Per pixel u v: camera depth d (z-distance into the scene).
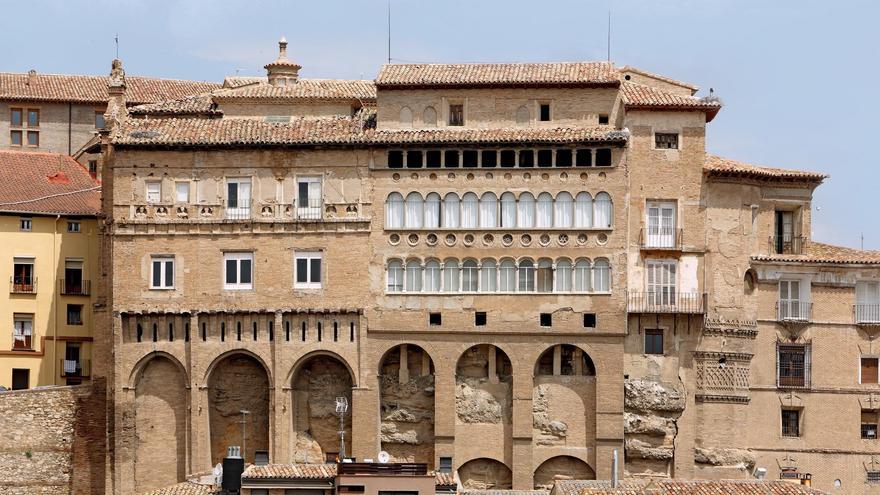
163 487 162.25
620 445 163.50
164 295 167.00
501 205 165.75
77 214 183.25
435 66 172.00
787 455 171.25
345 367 166.62
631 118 166.75
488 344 165.00
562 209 165.50
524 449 163.62
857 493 172.25
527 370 164.12
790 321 171.50
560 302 164.62
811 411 172.12
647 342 166.12
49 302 182.12
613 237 164.75
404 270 165.88
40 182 188.12
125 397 166.50
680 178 166.88
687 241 166.50
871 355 173.75
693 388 165.88
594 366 164.12
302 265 166.75
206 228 167.12
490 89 168.75
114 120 174.38
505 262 165.38
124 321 167.00
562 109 168.38
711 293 166.88
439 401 164.50
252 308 166.12
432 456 165.38
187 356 166.50
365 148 166.75
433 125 168.75
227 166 168.00
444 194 166.12
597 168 165.38
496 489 164.50
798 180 173.12
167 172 168.12
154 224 167.25
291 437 165.75
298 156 167.62
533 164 165.88
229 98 174.62
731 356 167.00
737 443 166.75
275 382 165.38
